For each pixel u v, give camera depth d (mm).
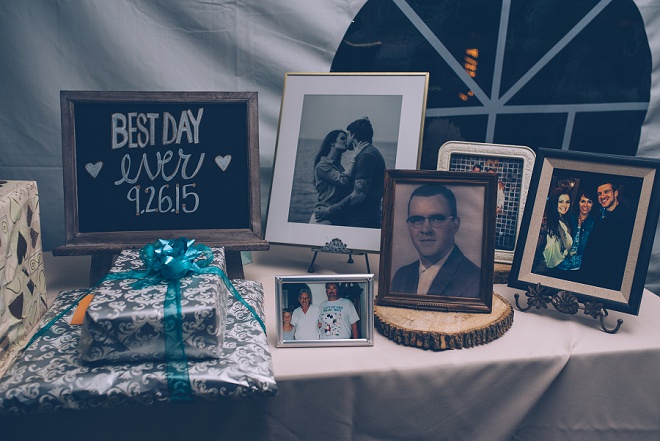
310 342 1074
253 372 928
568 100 1541
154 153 1248
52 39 1398
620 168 1137
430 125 1558
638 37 1495
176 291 979
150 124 1241
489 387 1058
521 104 1543
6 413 862
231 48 1468
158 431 993
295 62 1493
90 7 1390
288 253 1521
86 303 1107
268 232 1392
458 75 1518
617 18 1482
